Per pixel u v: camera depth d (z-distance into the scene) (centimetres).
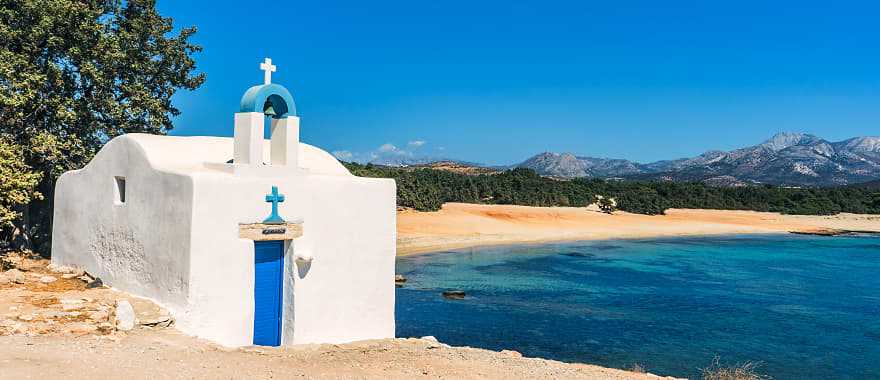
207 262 1280
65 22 2259
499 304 2819
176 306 1293
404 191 6191
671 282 3600
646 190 9350
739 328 2516
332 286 1459
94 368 971
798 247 5919
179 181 1301
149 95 2562
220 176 1299
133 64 2523
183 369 1021
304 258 1387
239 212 1325
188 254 1262
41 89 2275
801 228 7906
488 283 3359
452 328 2361
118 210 1529
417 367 1196
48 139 2158
